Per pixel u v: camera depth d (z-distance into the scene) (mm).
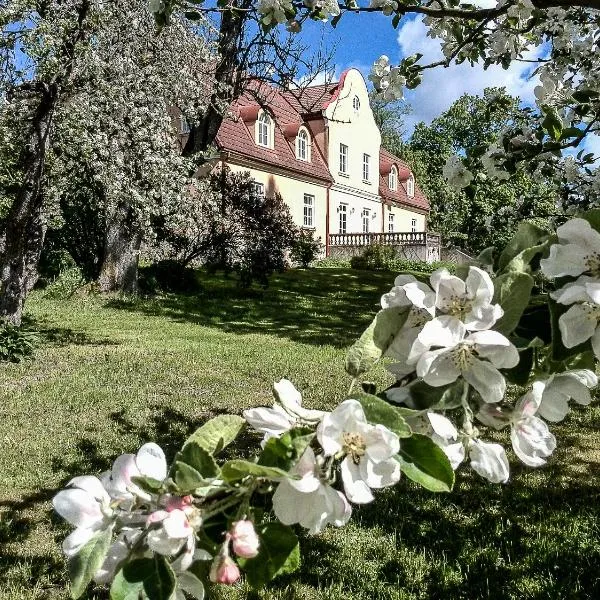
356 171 30031
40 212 9367
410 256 28188
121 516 718
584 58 3492
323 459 683
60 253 16172
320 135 28109
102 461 4590
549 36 3631
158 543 657
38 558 3209
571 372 823
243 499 698
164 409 5992
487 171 3219
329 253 28141
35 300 13906
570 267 764
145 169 9781
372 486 672
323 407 6059
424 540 3391
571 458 4754
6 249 8922
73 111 8883
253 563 714
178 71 10000
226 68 11430
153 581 653
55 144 9227
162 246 14656
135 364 8000
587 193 3527
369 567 3107
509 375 806
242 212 15281
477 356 735
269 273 15992
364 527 3533
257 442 4715
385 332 801
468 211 35188
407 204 34469
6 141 8477
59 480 4246
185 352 8922
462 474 4367
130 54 9258
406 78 3602
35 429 5332
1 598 2824
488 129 45188
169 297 14516
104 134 9047
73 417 5703
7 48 7113
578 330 745
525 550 3262
